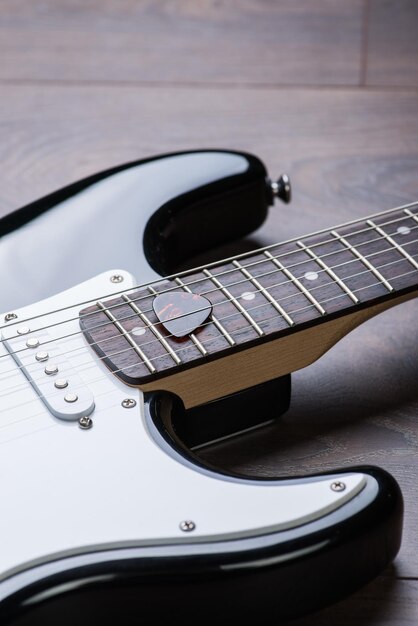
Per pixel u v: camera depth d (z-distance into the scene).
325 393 0.69
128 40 0.95
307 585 0.55
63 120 0.88
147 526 0.55
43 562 0.54
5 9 0.97
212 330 0.62
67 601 0.53
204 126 0.88
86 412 0.59
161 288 0.64
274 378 0.63
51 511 0.55
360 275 0.64
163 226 0.70
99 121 0.88
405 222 0.67
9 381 0.60
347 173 0.84
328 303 0.63
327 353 0.71
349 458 0.66
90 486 0.56
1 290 0.65
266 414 0.66
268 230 0.79
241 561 0.54
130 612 0.54
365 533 0.55
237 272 0.65
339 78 0.91
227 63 0.93
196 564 0.54
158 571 0.54
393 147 0.86
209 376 0.61
